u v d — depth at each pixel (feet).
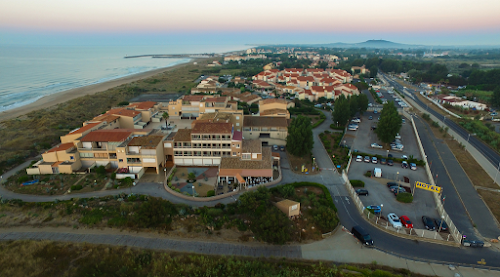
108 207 218.59
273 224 184.24
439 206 226.38
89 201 225.15
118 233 196.85
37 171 269.85
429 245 187.01
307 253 180.75
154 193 244.22
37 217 210.38
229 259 171.42
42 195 237.86
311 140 319.47
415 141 391.45
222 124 297.53
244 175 261.65
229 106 428.15
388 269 167.53
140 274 164.96
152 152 272.51
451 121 496.23
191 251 181.88
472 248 184.65
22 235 193.67
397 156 337.72
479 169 306.55
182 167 292.81
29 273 164.14
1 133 379.96
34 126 418.10
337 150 347.97
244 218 209.15
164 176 274.98
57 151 273.95
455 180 280.31
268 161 275.39
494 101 577.02
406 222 202.59
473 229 205.77
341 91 637.30
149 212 201.57
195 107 463.42
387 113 402.31
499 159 335.26
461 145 371.97
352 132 424.87
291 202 211.61
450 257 177.06
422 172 295.89
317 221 200.95
